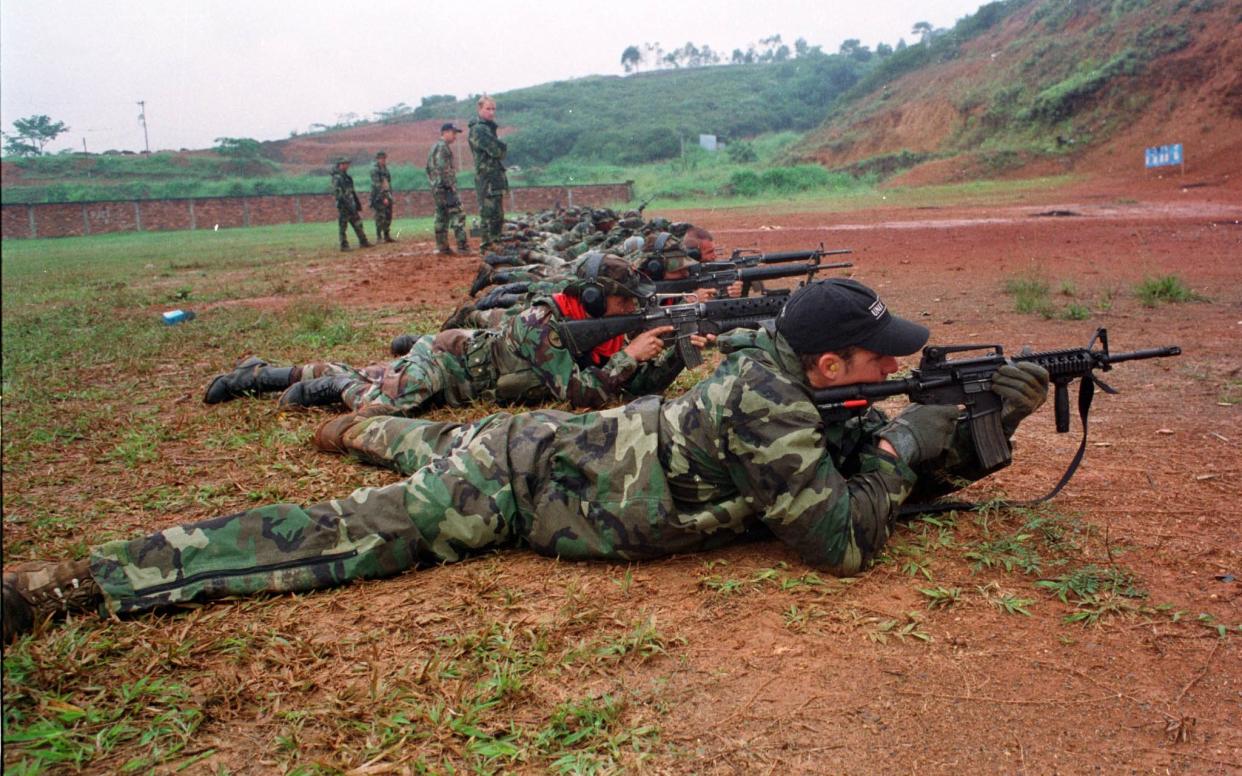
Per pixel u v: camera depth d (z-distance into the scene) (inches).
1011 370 139.9
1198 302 372.8
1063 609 126.3
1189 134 1572.3
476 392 242.2
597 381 220.8
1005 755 97.7
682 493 141.7
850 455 147.3
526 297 295.1
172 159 3282.5
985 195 1428.4
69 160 3110.2
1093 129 1758.1
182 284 697.0
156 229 1886.1
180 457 213.9
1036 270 468.4
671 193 1996.8
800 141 2955.2
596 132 3826.3
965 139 2094.0
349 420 200.1
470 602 133.0
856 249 681.0
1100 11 2139.5
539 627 125.0
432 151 804.6
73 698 110.3
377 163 1050.1
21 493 191.0
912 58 2947.8
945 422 140.9
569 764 96.9
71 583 127.9
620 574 142.5
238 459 210.2
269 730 105.6
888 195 1622.8
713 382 138.0
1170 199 1112.8
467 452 147.7
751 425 132.6
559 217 663.1
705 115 4301.2
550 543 145.4
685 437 138.9
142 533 167.5
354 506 140.9
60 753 99.7
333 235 1385.3
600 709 105.3
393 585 140.7
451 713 106.2
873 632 121.3
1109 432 202.4
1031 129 1908.2
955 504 156.4
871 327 132.4
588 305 224.1
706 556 147.0
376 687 110.0
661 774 96.0
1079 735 100.3
